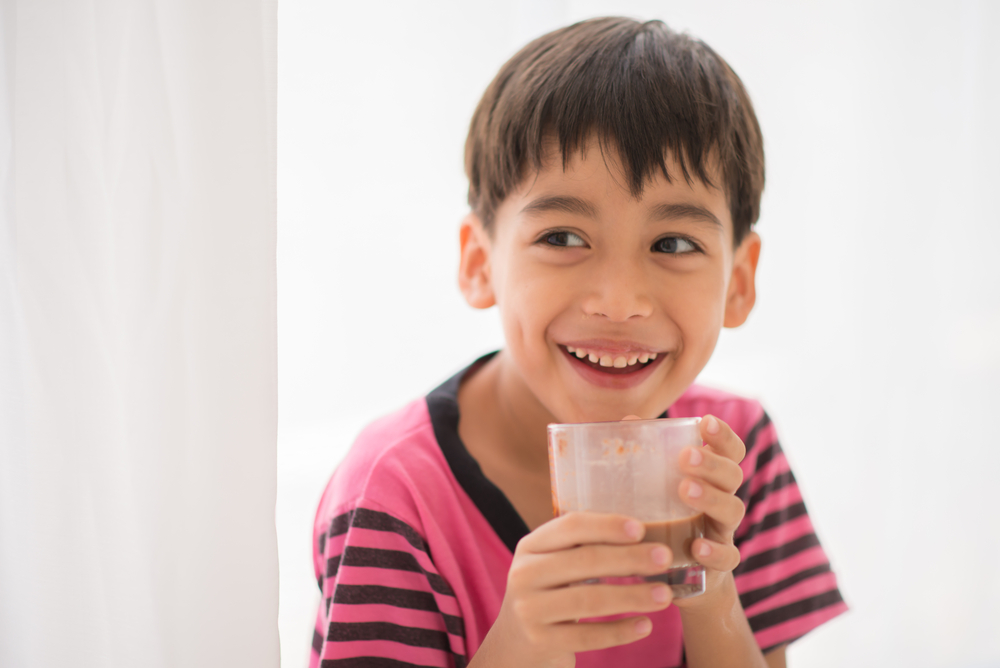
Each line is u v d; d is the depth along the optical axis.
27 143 0.64
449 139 1.20
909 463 1.53
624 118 0.72
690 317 0.75
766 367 1.54
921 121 1.48
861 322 1.52
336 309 1.18
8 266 0.64
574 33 0.84
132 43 0.63
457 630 0.76
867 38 1.46
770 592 0.94
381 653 0.73
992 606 1.52
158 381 0.63
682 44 0.82
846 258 1.51
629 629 0.53
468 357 1.27
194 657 0.62
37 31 0.64
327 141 1.14
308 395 1.18
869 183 1.49
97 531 0.63
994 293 1.52
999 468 1.53
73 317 0.63
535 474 0.87
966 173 1.49
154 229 0.63
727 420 0.99
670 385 0.78
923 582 1.53
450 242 1.22
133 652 0.62
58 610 0.63
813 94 1.46
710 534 0.58
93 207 0.64
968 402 1.53
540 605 0.52
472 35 1.20
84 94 0.64
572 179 0.73
